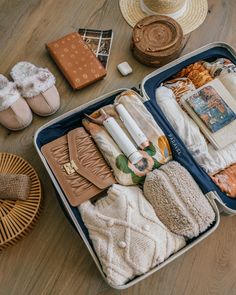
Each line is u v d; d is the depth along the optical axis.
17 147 1.23
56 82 1.31
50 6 1.41
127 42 1.37
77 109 1.15
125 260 0.96
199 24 1.41
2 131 1.24
